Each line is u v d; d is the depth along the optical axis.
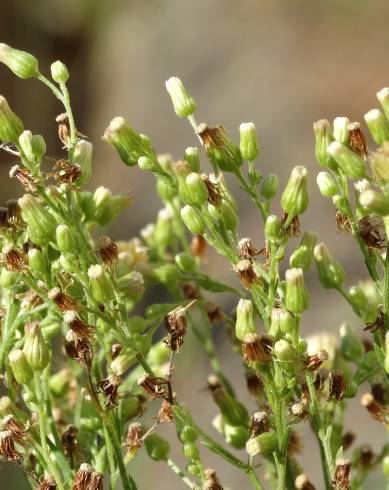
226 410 0.26
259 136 0.89
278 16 1.10
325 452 0.25
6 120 0.25
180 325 0.25
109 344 0.26
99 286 0.25
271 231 0.25
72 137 0.26
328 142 0.25
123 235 0.76
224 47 1.08
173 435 0.51
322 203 0.72
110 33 1.13
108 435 0.25
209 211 0.26
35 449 0.25
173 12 1.18
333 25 1.04
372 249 0.25
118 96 1.08
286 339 0.25
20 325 0.26
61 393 0.28
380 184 0.25
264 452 0.25
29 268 0.25
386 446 0.27
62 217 0.26
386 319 0.25
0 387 0.30
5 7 0.87
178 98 0.26
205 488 0.25
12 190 0.61
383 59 0.93
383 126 0.25
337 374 0.25
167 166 0.29
